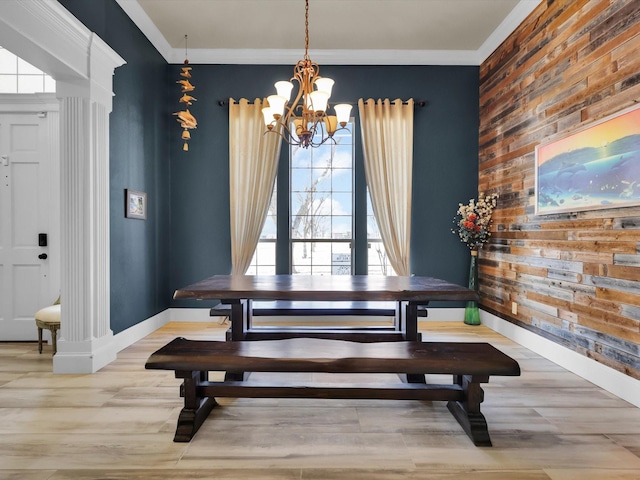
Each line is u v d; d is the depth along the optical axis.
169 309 4.46
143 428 2.01
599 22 2.53
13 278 3.52
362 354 1.91
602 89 2.50
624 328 2.33
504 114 3.87
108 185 3.00
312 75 2.75
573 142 2.75
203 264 4.50
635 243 2.24
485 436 1.88
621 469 1.68
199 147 4.46
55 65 2.50
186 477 1.61
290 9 3.56
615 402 2.32
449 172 4.50
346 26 3.86
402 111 4.39
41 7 2.23
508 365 1.83
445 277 4.52
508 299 3.77
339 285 2.67
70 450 1.81
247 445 1.86
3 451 1.79
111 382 2.62
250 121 4.38
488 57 4.25
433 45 4.28
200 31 3.97
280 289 2.47
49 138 3.48
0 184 3.48
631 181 2.23
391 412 2.22
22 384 2.58
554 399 2.37
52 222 3.50
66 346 2.78
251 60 4.41
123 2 3.30
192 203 4.48
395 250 4.36
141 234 3.74
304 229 4.62
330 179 4.62
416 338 2.69
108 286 3.02
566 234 2.87
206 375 2.20
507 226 3.79
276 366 1.84
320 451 1.81
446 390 2.04
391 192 4.37
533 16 3.33
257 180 4.33
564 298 2.91
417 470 1.67
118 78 3.27
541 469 1.68
